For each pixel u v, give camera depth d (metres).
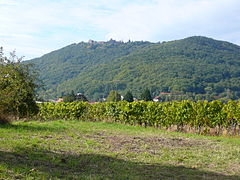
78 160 8.88
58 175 6.99
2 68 16.22
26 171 6.92
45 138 12.30
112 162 9.02
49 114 27.77
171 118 19.91
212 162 9.97
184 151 11.59
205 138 15.86
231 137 16.80
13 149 9.25
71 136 13.52
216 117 17.92
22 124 16.78
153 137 15.17
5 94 15.46
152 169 8.50
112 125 21.12
